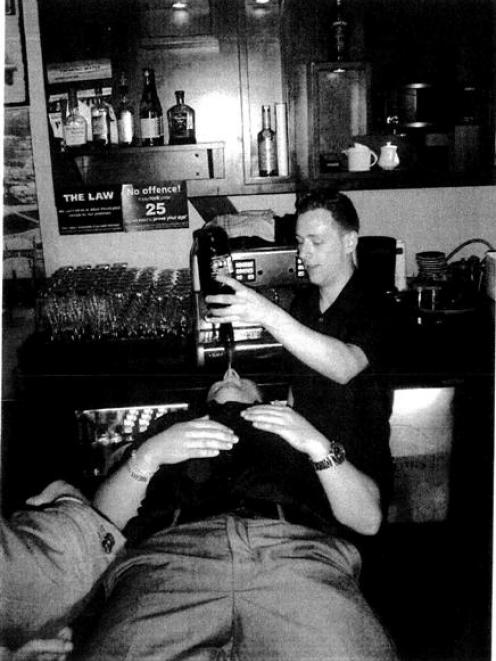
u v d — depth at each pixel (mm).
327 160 2463
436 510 2230
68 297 2393
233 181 2451
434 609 1830
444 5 2336
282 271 2279
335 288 1754
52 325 2408
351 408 1644
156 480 1377
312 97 2309
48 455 2248
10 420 2229
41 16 2359
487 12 2318
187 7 2342
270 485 1363
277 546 1181
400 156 2492
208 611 1096
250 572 1141
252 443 1438
